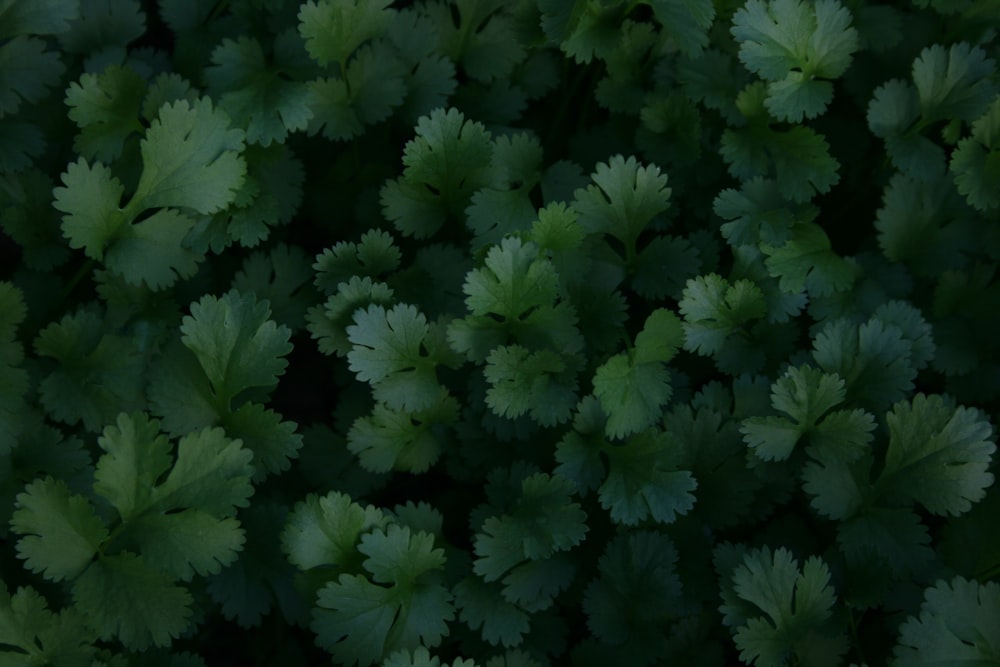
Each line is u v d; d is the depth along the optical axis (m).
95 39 0.52
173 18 0.53
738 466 0.48
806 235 0.50
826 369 0.48
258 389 0.46
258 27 0.53
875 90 0.51
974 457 0.47
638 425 0.47
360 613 0.45
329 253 0.48
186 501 0.44
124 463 0.44
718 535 0.49
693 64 0.51
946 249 0.52
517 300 0.47
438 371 0.49
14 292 0.45
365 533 0.46
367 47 0.50
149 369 0.46
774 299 0.50
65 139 0.51
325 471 0.49
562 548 0.46
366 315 0.47
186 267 0.48
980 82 0.50
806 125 0.54
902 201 0.51
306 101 0.48
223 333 0.45
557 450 0.47
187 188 0.47
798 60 0.49
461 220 0.50
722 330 0.49
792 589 0.46
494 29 0.53
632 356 0.47
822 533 0.49
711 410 0.48
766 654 0.46
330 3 0.49
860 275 0.51
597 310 0.49
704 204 0.52
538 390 0.47
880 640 0.48
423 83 0.51
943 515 0.47
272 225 0.52
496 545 0.46
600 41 0.51
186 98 0.49
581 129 0.54
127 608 0.44
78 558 0.44
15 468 0.46
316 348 0.52
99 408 0.47
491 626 0.46
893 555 0.47
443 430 0.49
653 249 0.50
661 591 0.47
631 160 0.49
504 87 0.53
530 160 0.50
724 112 0.51
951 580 0.46
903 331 0.49
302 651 0.48
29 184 0.49
